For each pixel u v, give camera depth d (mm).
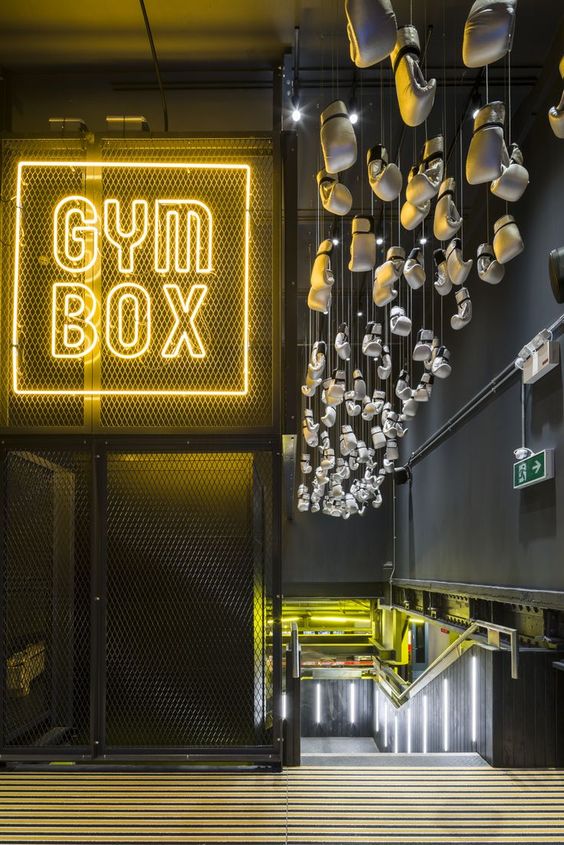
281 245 4594
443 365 7629
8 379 4480
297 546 17641
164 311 4562
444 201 3828
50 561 4695
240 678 4461
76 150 4621
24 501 4586
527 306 7039
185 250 4613
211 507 4594
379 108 7000
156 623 4484
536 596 6496
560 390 6133
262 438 4395
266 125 6766
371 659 16719
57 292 4535
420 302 13281
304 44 5734
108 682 4430
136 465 4613
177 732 4387
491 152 3055
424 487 12750
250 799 3797
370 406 9016
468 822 3572
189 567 4539
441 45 5910
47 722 4617
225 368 4527
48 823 3443
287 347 4504
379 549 17562
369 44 2424
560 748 4688
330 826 3461
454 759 4844
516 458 7293
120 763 4340
